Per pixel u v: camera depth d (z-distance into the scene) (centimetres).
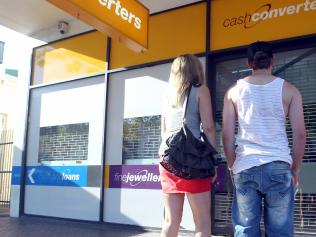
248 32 619
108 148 745
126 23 586
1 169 1162
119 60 754
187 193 303
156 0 717
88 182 764
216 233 610
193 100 311
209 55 650
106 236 631
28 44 903
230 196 608
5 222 788
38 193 841
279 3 596
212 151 303
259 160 260
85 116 790
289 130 553
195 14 675
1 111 1772
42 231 680
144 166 698
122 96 743
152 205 682
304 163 556
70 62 828
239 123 277
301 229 549
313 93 567
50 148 837
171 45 695
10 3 762
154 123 698
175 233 308
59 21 832
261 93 273
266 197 261
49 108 852
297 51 588
